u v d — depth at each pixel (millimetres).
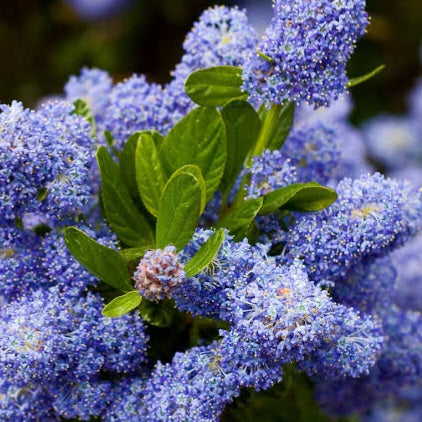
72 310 366
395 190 374
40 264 376
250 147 387
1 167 354
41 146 356
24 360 351
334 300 396
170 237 354
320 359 367
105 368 373
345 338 365
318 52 356
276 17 365
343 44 358
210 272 350
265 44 360
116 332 365
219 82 373
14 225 376
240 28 395
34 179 359
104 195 374
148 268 344
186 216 351
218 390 353
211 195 377
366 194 370
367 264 396
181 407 353
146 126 398
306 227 369
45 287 376
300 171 402
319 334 343
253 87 367
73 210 367
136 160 375
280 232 374
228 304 348
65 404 371
